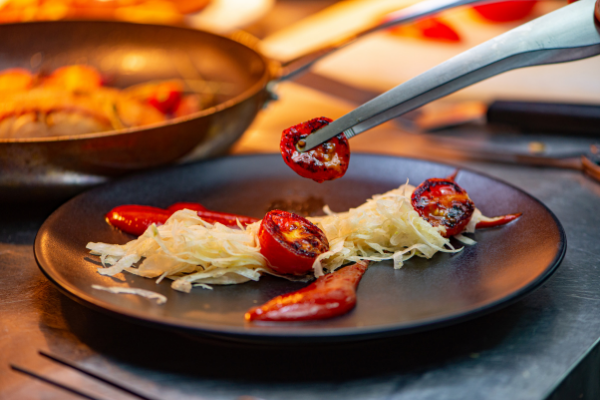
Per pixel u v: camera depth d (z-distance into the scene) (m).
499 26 0.91
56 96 0.60
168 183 0.55
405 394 0.40
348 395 0.40
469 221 0.49
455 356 0.42
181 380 0.41
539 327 0.44
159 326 0.40
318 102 0.85
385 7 1.00
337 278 0.45
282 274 0.46
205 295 0.44
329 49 0.62
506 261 0.46
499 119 0.69
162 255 0.46
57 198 0.55
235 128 0.59
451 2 0.58
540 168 0.64
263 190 0.56
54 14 0.84
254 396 0.40
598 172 0.61
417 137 0.71
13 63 0.71
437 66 0.43
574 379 0.41
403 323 0.39
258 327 0.41
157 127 0.54
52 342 0.43
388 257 0.47
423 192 0.49
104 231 0.50
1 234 0.54
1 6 0.83
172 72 0.74
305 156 0.46
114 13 0.89
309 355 0.42
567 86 0.73
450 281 0.45
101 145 0.53
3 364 0.42
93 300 0.41
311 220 0.51
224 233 0.47
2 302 0.46
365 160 0.58
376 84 0.81
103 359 0.42
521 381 0.40
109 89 0.68
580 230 0.54
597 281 0.48
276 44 0.92
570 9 0.43
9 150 0.51
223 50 0.72
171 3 0.95
